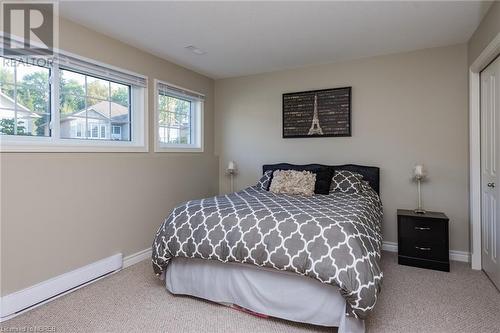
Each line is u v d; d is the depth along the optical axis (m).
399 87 3.33
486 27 2.39
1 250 1.97
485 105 2.65
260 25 2.58
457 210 3.09
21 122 2.19
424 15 2.41
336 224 1.75
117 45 2.86
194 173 3.99
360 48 3.18
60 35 2.36
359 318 1.61
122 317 1.96
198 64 3.71
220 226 1.99
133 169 3.03
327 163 3.73
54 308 2.07
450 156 3.12
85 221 2.53
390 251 3.35
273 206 2.22
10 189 2.02
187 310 2.05
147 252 3.17
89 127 2.71
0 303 1.92
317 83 3.77
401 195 3.34
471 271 2.74
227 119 4.39
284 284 1.86
